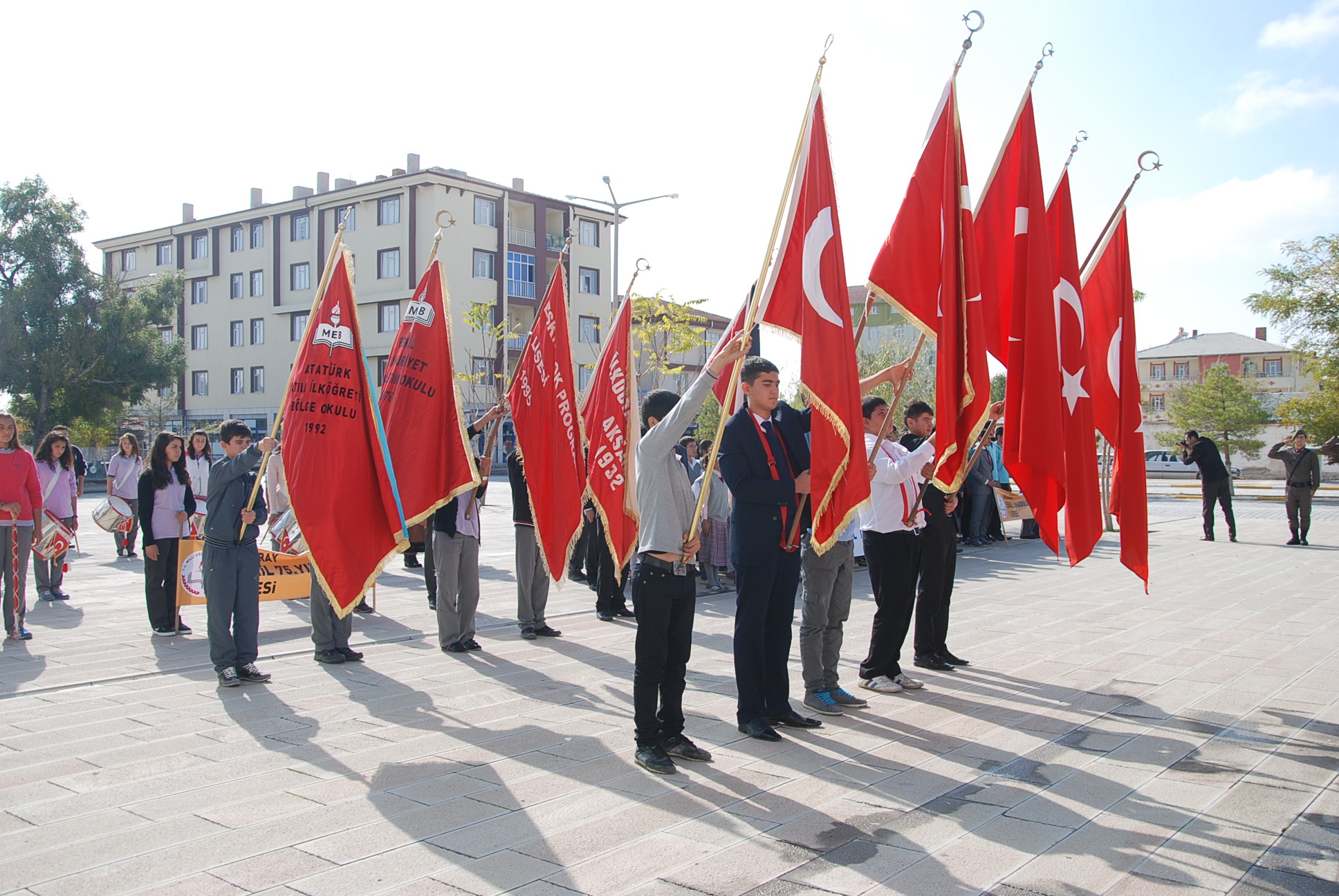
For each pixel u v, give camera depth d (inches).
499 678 283.7
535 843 160.7
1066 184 277.7
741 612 224.7
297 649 328.5
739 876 147.5
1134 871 148.3
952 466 238.5
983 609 398.9
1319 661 293.7
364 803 179.9
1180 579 484.7
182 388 2284.7
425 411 297.3
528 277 2032.5
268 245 2113.7
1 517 333.1
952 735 223.3
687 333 1320.1
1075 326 271.6
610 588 387.2
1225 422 2090.3
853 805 177.6
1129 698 254.2
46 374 1653.5
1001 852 156.1
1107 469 735.7
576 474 321.7
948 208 239.3
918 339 243.4
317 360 267.3
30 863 154.6
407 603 426.6
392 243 1916.8
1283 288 1290.6
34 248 1652.3
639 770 198.5
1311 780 189.3
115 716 241.0
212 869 151.6
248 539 277.4
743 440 225.6
